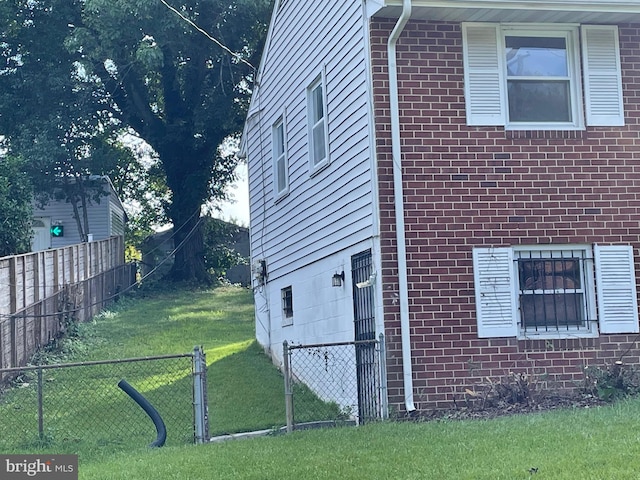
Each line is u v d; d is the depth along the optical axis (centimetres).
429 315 925
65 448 862
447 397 916
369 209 954
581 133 977
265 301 1566
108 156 2814
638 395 895
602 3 945
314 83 1202
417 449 682
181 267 3009
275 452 727
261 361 1480
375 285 935
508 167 958
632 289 967
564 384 939
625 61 997
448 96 954
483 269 940
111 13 2380
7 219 1967
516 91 986
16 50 2767
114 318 2122
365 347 987
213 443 844
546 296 962
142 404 892
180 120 2906
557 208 962
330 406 1104
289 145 1355
